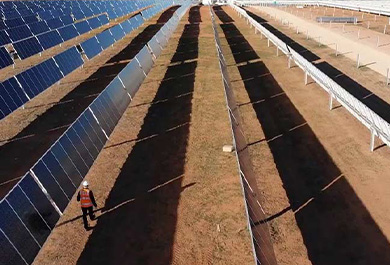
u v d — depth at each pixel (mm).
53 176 15828
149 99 31531
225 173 20109
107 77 37844
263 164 20797
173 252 14750
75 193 17031
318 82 30859
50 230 14477
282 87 33344
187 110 28938
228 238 15398
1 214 12531
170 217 16797
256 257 11484
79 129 19344
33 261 13055
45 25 55500
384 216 16328
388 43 48969
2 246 11969
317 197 17812
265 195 18078
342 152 21703
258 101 30297
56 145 16906
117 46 53125
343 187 18469
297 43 53062
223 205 17484
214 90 33438
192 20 86250
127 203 17844
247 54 46750
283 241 15102
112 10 81938
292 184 18906
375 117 22016
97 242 15445
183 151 22609
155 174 20219
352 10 87812
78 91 34000
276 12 95062
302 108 28328
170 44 54688
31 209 13938
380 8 74875
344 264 13961
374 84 33562
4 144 24453
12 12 68000
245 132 24750
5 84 26016
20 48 39938
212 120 26953
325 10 94000
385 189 18156
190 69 40500
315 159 21125
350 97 25484
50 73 31938
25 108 30266
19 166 21828
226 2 160500
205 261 14242
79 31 54031
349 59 42562
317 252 14555
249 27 71000
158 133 25156
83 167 18281
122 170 20703
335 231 15602
